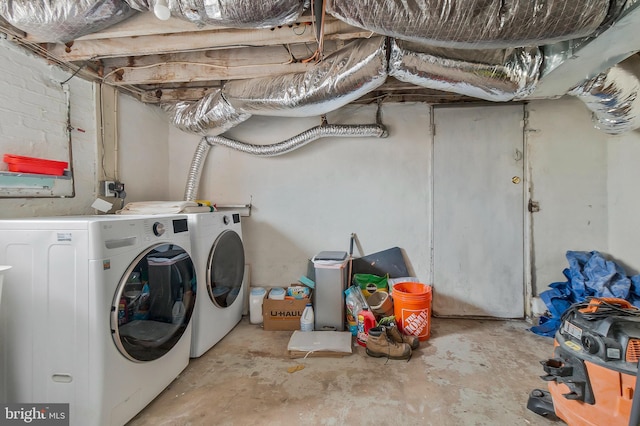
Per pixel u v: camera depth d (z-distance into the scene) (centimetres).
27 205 187
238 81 238
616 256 260
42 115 196
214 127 268
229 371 199
